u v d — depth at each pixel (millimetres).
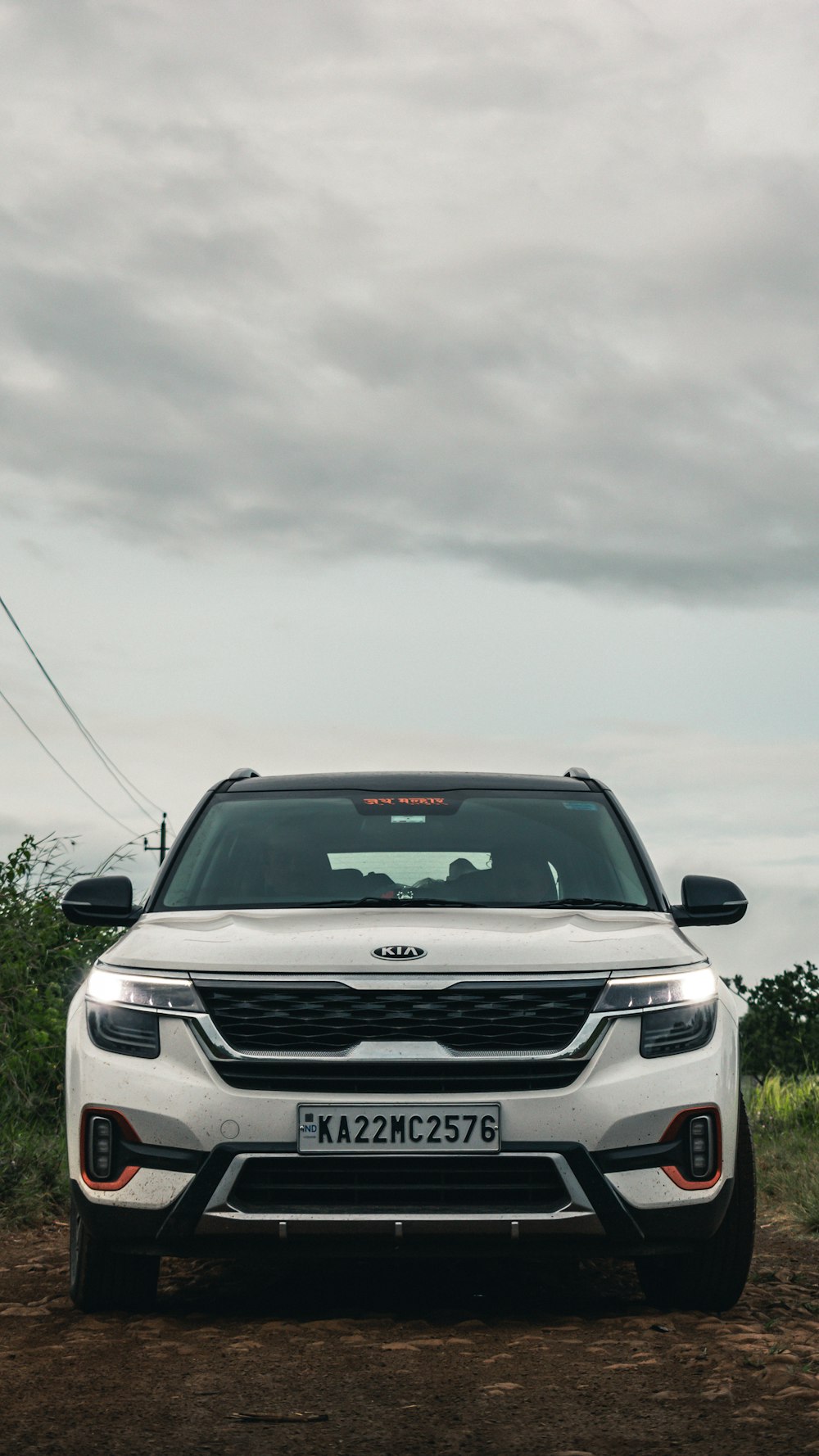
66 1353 4750
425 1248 4918
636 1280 6250
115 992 5199
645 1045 5066
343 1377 4402
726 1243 5328
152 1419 3988
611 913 5812
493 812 6488
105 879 6156
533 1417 4000
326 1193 4930
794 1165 10328
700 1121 5035
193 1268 6410
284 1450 3709
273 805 6570
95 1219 5023
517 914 5617
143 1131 4969
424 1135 4898
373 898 5938
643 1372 4465
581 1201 4883
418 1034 5000
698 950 5492
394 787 6695
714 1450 3686
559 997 5062
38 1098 10078
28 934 11344
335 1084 4969
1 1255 7121
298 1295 5793
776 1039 21625
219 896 6051
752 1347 4773
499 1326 5160
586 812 6582
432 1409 4074
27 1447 3738
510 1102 4922
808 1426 3900
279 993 5062
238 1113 4926
